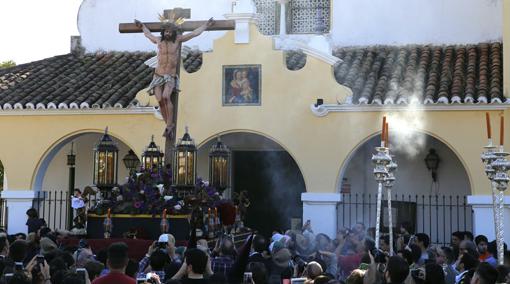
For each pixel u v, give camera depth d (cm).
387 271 920
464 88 1866
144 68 2231
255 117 1903
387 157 1253
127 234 1406
